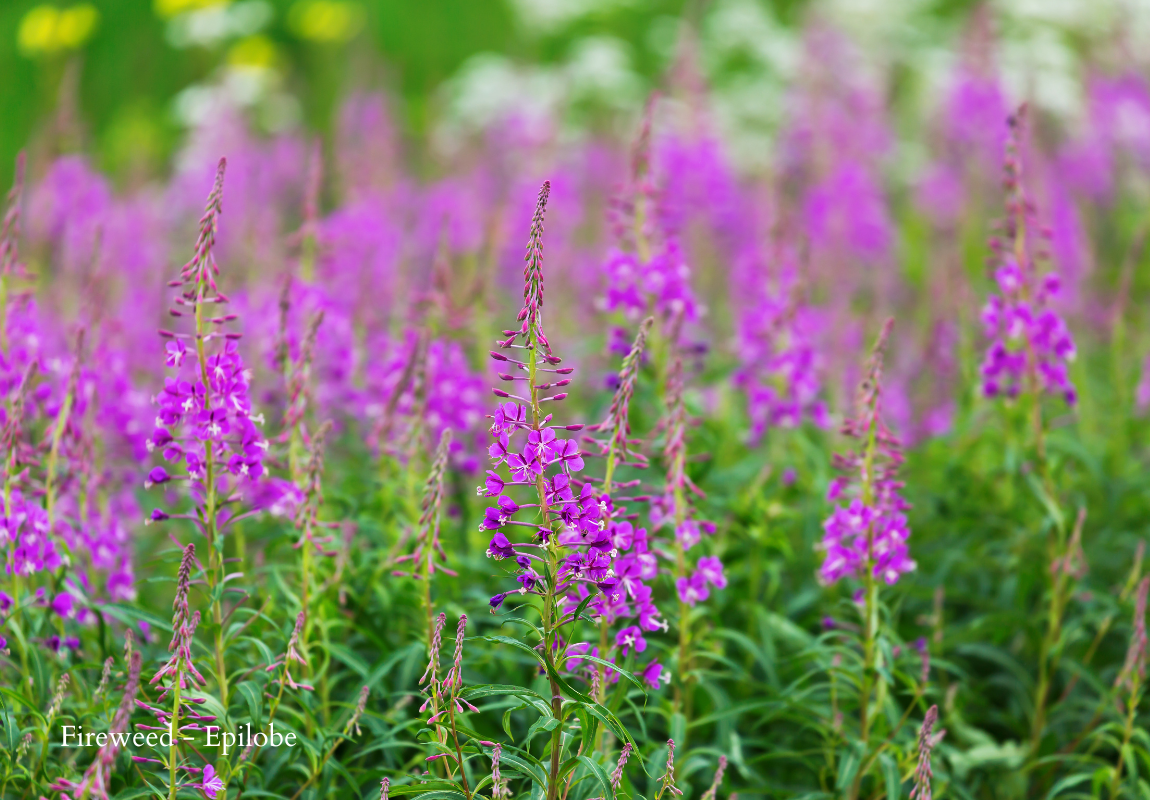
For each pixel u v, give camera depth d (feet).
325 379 25.64
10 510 18.02
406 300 28.27
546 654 14.87
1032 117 39.75
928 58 53.06
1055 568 21.67
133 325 31.24
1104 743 22.16
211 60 61.82
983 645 23.15
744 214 40.86
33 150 37.19
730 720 20.06
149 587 23.94
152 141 56.59
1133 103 44.01
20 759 17.84
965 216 34.12
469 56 66.90
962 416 27.02
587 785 16.20
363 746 19.58
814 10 50.52
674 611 20.56
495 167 47.42
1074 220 37.29
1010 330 22.22
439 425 23.67
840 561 18.76
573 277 36.04
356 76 51.01
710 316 36.14
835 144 43.34
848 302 34.01
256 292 28.58
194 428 17.06
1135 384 28.12
